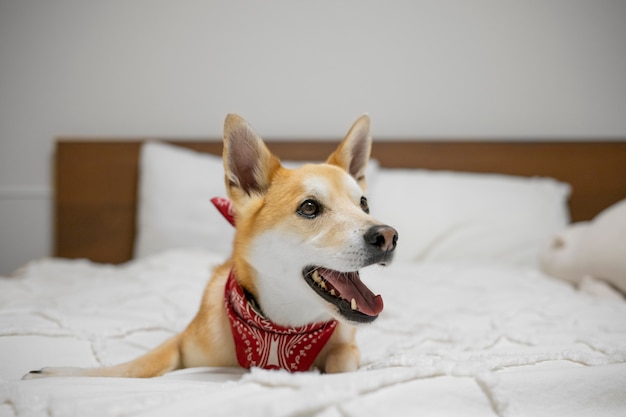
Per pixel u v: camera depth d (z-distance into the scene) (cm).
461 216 277
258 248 119
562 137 321
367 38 320
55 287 200
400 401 79
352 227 113
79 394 86
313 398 75
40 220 321
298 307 119
